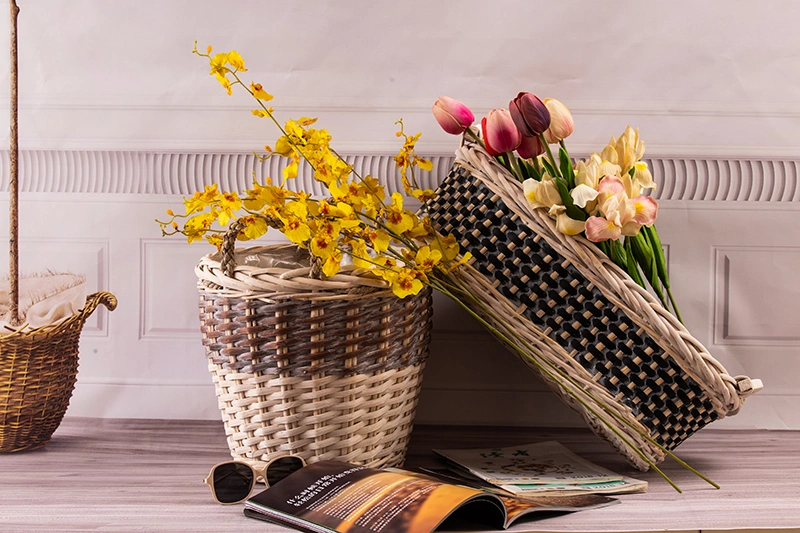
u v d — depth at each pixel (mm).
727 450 3318
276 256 3158
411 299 3092
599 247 3088
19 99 3443
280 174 3455
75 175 3455
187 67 3441
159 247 3461
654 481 3143
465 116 3148
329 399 3035
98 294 3348
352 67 3439
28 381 3242
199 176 3455
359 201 3053
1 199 3463
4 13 3438
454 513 2982
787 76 3432
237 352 3035
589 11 3430
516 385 3455
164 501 3025
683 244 3451
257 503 2939
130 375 3465
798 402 3449
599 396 3080
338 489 2953
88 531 2908
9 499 3027
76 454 3262
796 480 3146
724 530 2932
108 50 3441
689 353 3041
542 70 3439
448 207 3158
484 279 3105
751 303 3455
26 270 3451
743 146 3441
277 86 3443
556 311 3092
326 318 3018
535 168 3145
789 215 3449
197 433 3389
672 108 3441
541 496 3047
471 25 3434
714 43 3432
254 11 3432
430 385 3457
